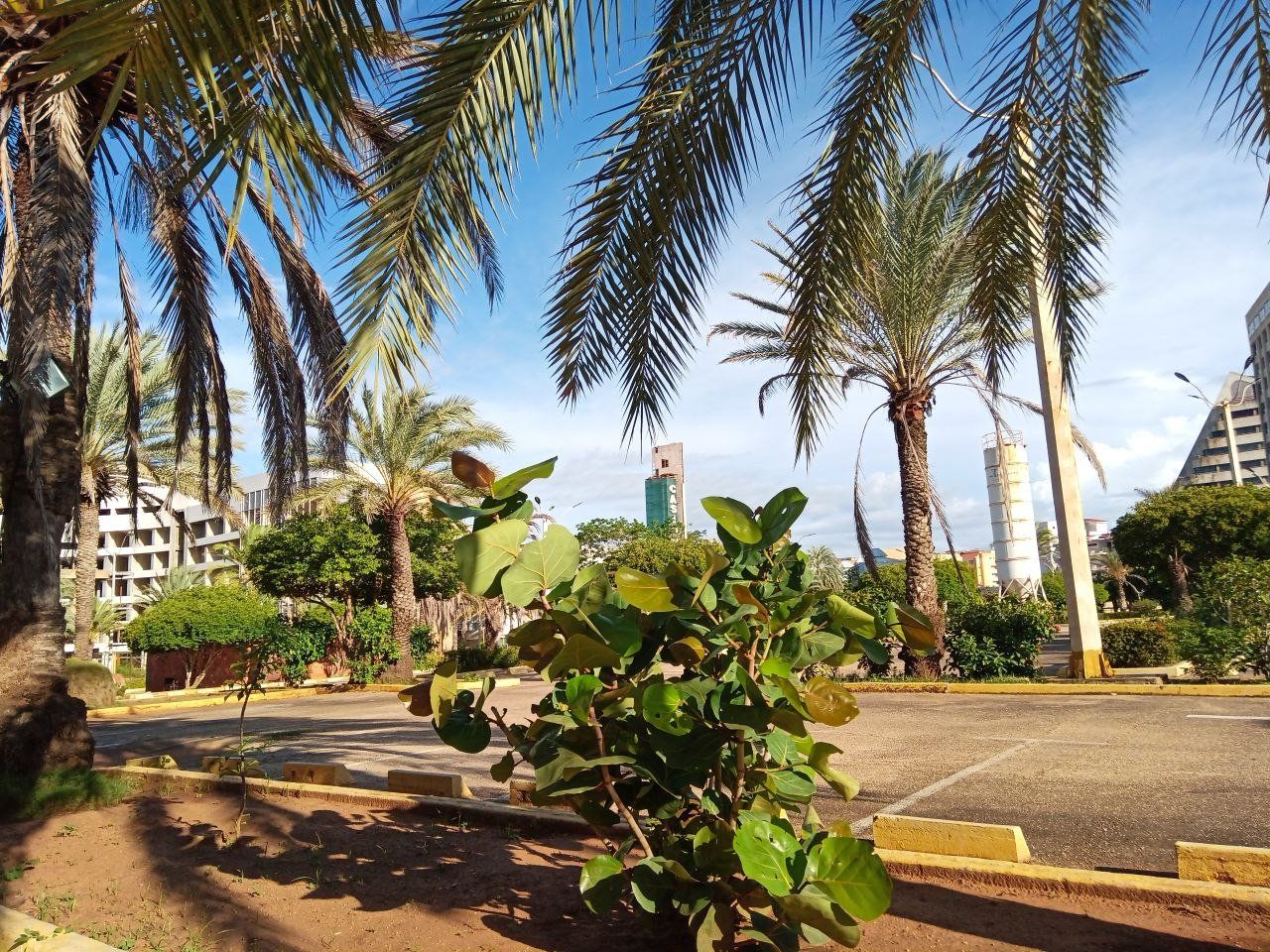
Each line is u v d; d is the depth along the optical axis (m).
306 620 24.64
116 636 62.25
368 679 23.86
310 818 5.61
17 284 6.58
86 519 23.64
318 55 2.95
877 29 4.57
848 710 2.52
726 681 2.77
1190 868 3.57
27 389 6.15
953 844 4.05
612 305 4.98
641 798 3.03
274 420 10.59
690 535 33.28
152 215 8.80
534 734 3.02
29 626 7.18
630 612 2.91
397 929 3.55
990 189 5.60
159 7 2.54
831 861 2.43
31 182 7.09
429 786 6.22
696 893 2.75
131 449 10.04
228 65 2.73
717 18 4.29
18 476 7.33
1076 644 13.55
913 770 7.04
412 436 23.44
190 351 9.55
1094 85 4.87
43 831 5.65
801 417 5.62
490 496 3.00
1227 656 12.36
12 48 6.02
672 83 4.38
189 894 4.18
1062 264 5.67
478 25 3.46
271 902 4.00
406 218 3.56
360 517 25.78
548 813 5.12
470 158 3.61
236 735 12.27
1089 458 15.05
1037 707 10.83
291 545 24.69
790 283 5.45
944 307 14.25
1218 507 31.36
